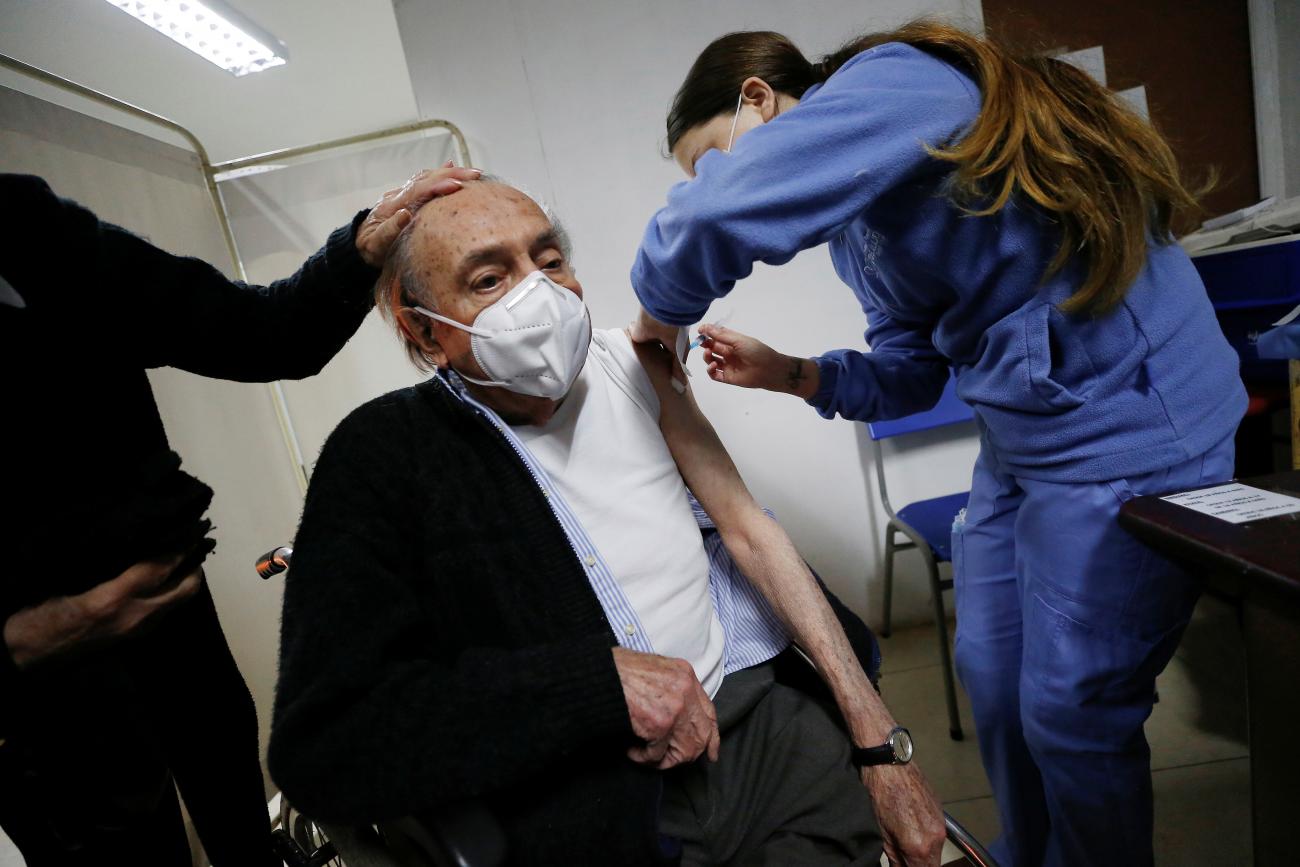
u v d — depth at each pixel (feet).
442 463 2.51
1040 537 2.95
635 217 6.27
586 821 2.03
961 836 2.44
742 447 6.68
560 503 2.52
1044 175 2.30
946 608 7.08
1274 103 5.96
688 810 2.38
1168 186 2.42
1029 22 6.03
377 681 1.98
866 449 6.72
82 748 2.33
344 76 7.05
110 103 5.23
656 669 2.17
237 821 3.01
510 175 6.22
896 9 5.95
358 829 2.20
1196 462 2.70
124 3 5.30
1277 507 2.29
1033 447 2.83
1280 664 2.15
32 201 2.28
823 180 2.17
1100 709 2.94
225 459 5.88
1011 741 3.57
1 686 1.98
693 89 2.90
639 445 2.76
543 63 6.03
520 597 2.36
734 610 2.93
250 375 3.04
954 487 6.79
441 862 1.69
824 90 2.39
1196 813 4.19
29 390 2.18
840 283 6.34
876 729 2.48
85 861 2.43
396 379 6.73
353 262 2.78
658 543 2.63
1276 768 2.26
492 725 1.87
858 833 2.35
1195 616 6.17
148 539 2.15
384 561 2.29
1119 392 2.63
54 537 2.03
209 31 5.79
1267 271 4.99
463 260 2.39
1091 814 3.10
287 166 6.32
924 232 2.58
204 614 2.92
